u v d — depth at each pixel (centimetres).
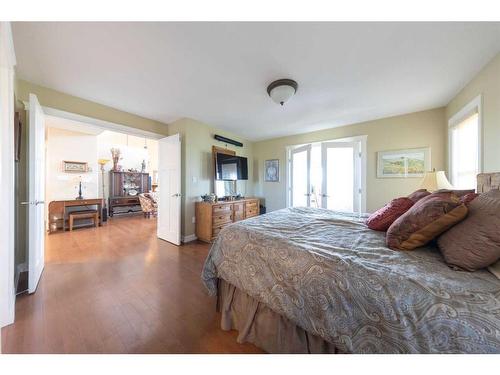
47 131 440
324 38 152
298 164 440
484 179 164
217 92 244
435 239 111
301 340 107
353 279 87
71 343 125
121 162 660
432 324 68
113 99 265
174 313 158
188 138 349
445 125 285
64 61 182
